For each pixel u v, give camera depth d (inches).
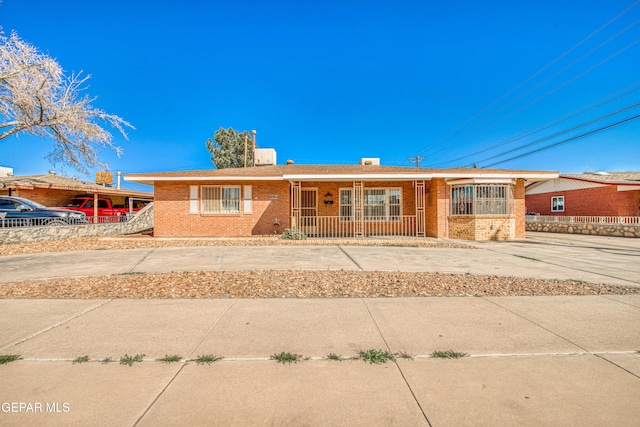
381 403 97.3
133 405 95.6
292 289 221.9
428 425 87.8
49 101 489.1
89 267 306.8
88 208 791.7
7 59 453.4
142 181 593.3
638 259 364.2
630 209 780.0
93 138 536.1
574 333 148.6
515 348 133.5
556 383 108.0
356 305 187.8
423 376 112.3
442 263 331.9
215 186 594.6
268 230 591.5
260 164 829.8
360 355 127.2
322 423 88.5
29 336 143.6
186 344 136.3
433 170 619.5
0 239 446.0
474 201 561.9
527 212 1061.8
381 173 555.8
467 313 174.4
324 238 565.9
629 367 118.7
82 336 143.9
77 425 86.8
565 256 386.0
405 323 160.4
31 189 717.3
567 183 917.8
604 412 93.1
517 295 209.2
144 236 602.2
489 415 91.9
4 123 485.4
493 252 418.6
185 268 298.8
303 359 124.0
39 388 103.9
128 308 182.1
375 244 494.3
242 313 174.1
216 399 98.7
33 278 258.5
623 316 170.9
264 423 88.3
